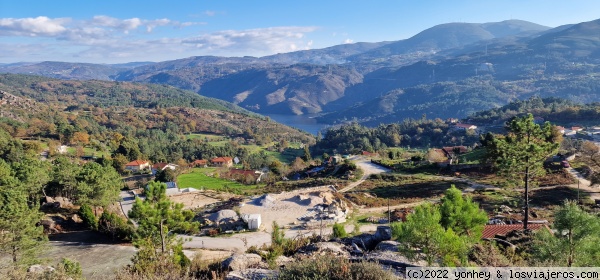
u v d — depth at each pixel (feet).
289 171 289.53
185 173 301.02
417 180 191.93
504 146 96.68
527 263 38.68
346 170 229.04
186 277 33.42
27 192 134.62
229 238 114.73
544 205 134.92
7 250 78.18
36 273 35.01
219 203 166.71
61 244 104.83
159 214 65.77
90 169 138.00
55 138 425.69
